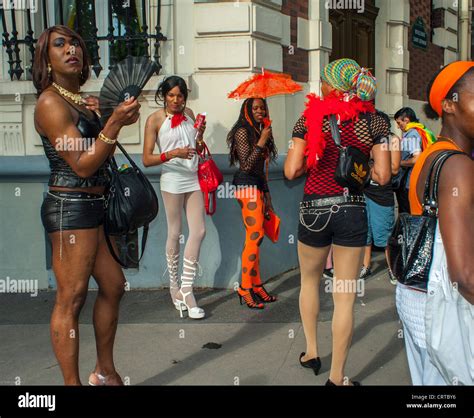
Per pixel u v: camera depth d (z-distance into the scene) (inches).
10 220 224.4
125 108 109.3
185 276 189.6
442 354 76.0
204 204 195.9
